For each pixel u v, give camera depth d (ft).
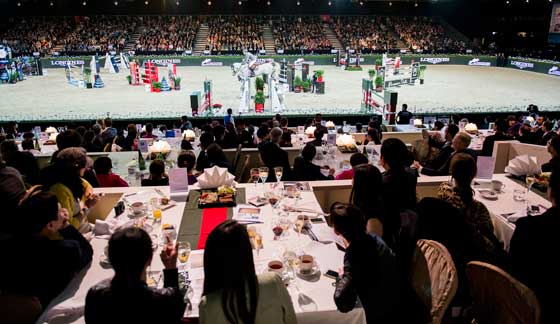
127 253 6.84
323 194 16.05
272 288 7.39
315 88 73.92
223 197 14.23
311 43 124.47
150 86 75.41
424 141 23.53
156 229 12.23
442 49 122.52
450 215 11.49
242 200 14.33
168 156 23.85
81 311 8.73
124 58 100.68
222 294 7.00
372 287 9.15
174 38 122.01
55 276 9.36
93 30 124.67
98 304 6.84
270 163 19.66
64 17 129.80
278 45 123.95
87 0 128.98
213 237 6.95
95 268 10.43
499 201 15.25
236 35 126.00
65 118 52.60
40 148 28.86
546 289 9.64
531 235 9.73
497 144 23.85
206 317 7.07
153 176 17.38
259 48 120.78
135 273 6.96
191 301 8.97
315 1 136.98
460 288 11.64
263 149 19.74
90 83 78.13
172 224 12.55
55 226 9.44
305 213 13.26
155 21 130.11
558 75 94.79
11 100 65.67
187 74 94.94
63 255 9.38
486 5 138.72
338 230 9.29
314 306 8.92
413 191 12.91
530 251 9.74
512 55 123.44
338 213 9.18
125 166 22.12
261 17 134.51
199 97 56.18
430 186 16.92
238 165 24.47
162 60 107.14
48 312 8.70
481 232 12.13
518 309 8.77
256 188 15.46
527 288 8.70
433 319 9.36
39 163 24.48
